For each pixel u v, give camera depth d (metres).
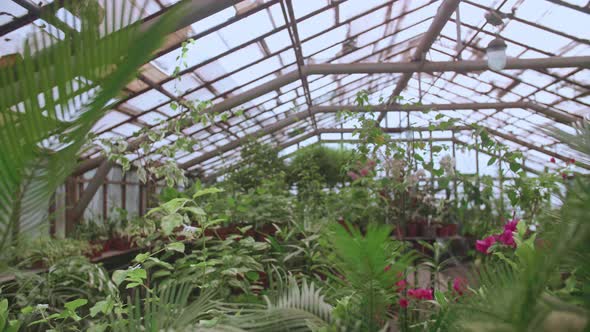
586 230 0.58
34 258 1.91
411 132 4.30
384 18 6.39
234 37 4.96
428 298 1.52
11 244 0.79
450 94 10.44
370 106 4.38
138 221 2.67
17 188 0.76
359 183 4.93
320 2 5.12
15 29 2.84
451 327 0.91
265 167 8.09
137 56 0.71
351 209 4.29
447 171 4.20
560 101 8.98
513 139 11.68
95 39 0.71
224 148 10.00
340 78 8.97
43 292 1.88
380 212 4.24
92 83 0.73
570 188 0.60
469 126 3.74
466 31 7.23
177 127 4.14
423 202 5.07
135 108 5.70
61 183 0.82
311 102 10.23
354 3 5.46
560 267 0.69
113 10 0.71
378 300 1.21
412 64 7.40
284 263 2.59
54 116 0.73
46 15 0.69
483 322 0.67
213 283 1.84
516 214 2.88
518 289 0.65
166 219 1.68
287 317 1.10
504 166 3.32
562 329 0.58
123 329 1.17
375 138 4.09
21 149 0.74
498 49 4.93
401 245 1.55
